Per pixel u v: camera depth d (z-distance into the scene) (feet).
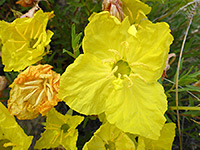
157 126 0.28
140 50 0.28
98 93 0.27
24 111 0.29
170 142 0.33
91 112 0.26
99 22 0.26
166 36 0.26
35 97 0.29
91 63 0.27
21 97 0.28
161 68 0.27
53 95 0.29
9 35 0.30
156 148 0.33
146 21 0.29
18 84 0.28
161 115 0.28
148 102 0.28
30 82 0.28
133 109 0.28
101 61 0.27
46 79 0.29
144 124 0.28
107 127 0.29
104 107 0.27
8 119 0.29
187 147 0.52
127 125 0.27
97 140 0.29
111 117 0.27
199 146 0.52
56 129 0.32
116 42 0.27
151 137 0.28
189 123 0.53
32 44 0.32
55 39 0.51
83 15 0.51
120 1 0.30
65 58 0.49
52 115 0.31
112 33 0.27
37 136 0.47
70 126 0.32
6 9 0.55
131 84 0.27
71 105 0.26
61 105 0.49
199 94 0.44
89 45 0.26
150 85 0.29
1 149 0.32
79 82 0.26
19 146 0.29
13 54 0.31
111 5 0.29
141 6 0.32
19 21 0.30
